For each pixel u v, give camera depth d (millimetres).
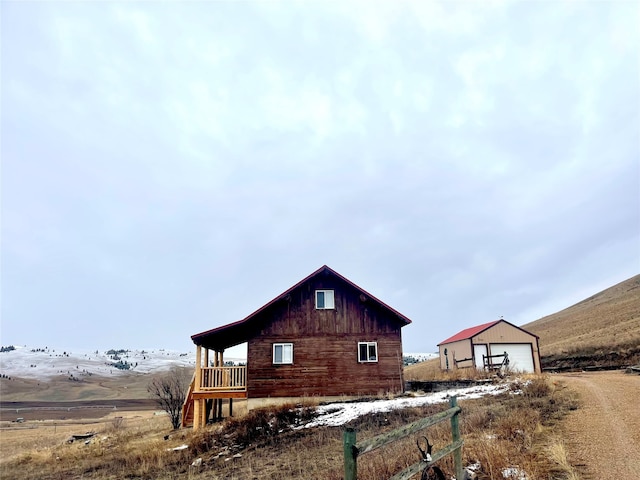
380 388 23109
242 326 23234
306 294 24203
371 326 23969
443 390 22656
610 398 13344
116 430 27078
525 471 6730
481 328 36500
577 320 65812
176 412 24531
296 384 22844
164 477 12641
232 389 22828
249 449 14914
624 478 6309
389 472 7582
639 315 49125
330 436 14500
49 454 19750
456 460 6758
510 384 19469
